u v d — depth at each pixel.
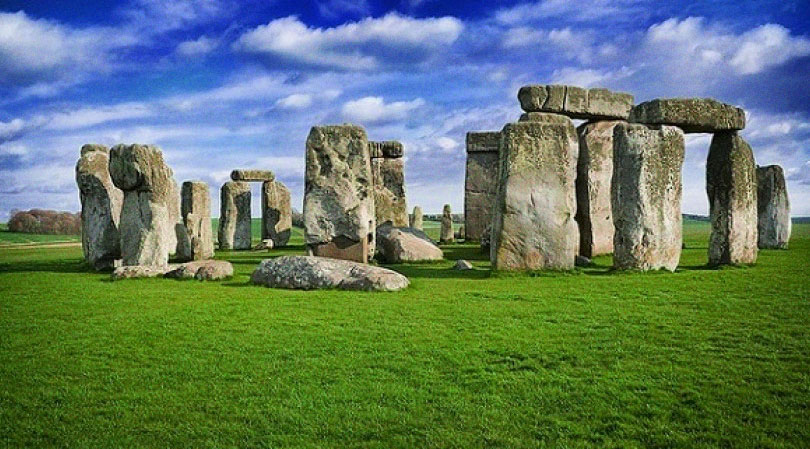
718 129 15.21
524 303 10.77
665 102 14.45
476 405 6.07
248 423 5.73
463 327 8.98
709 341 8.04
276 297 11.71
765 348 7.67
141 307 10.91
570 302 10.80
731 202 15.56
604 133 20.50
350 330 8.88
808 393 6.16
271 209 31.83
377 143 28.19
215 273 14.66
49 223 47.03
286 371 7.11
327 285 12.73
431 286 12.98
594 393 6.30
